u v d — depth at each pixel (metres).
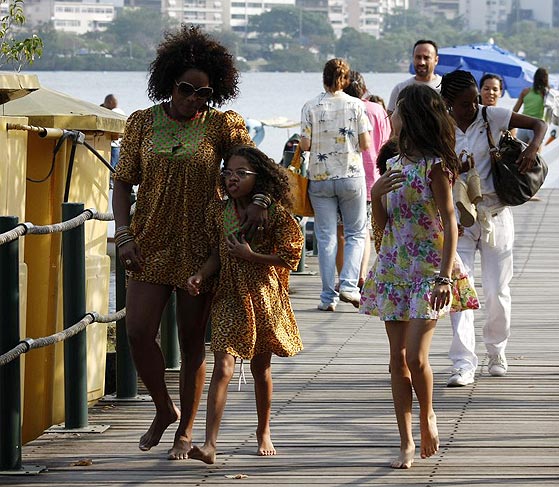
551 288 18.58
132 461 9.36
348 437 9.95
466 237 11.73
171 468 9.15
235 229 8.93
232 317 8.93
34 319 11.17
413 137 8.86
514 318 15.88
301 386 11.89
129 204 9.12
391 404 11.10
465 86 11.33
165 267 8.98
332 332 14.91
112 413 10.95
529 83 32.44
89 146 11.12
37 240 11.10
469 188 10.84
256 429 10.12
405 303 8.98
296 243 8.97
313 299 17.53
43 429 11.33
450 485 8.64
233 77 9.04
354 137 15.79
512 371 12.45
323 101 15.79
